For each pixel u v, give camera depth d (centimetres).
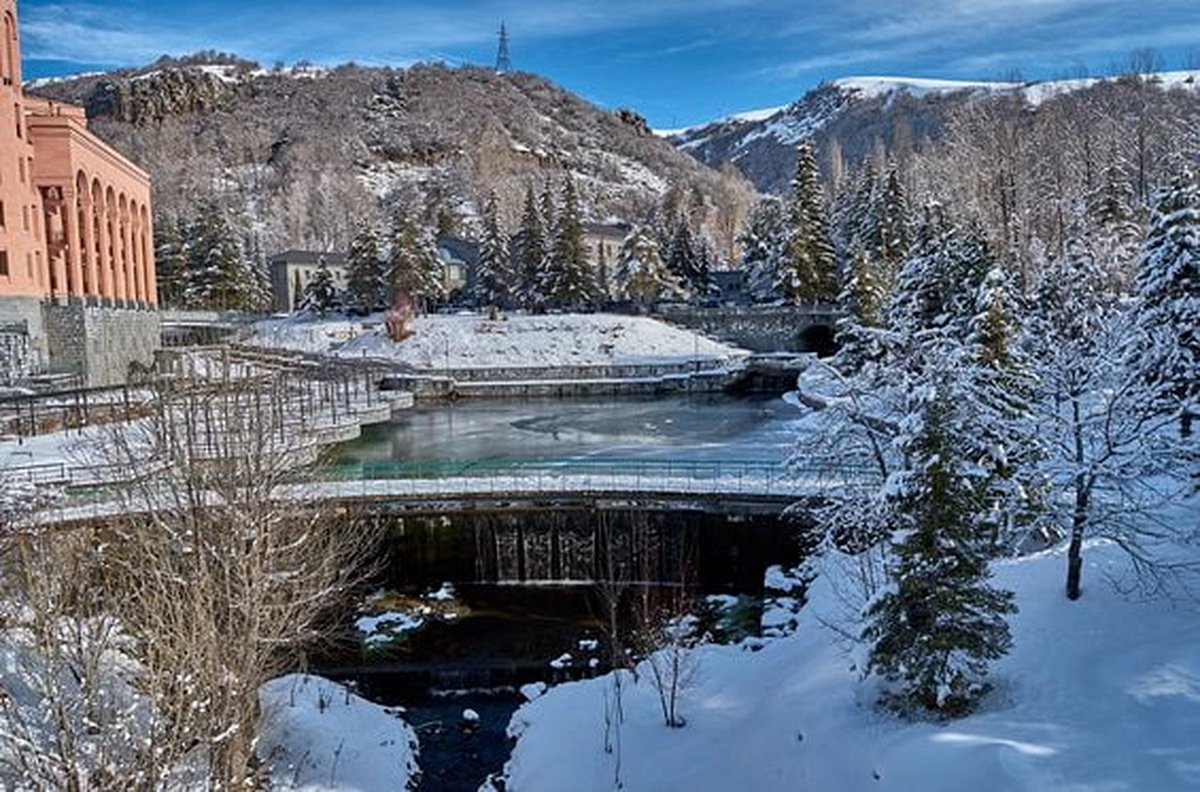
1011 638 1731
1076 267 3912
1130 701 1488
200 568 1572
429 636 2800
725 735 1931
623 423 6191
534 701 2253
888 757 1491
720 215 19200
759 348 9112
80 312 5550
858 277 6731
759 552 3281
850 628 2169
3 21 5219
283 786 1789
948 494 1532
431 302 10469
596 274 10350
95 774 1224
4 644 1504
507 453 5050
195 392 2894
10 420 4231
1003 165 9031
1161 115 11438
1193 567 1964
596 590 3234
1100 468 1866
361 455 5081
